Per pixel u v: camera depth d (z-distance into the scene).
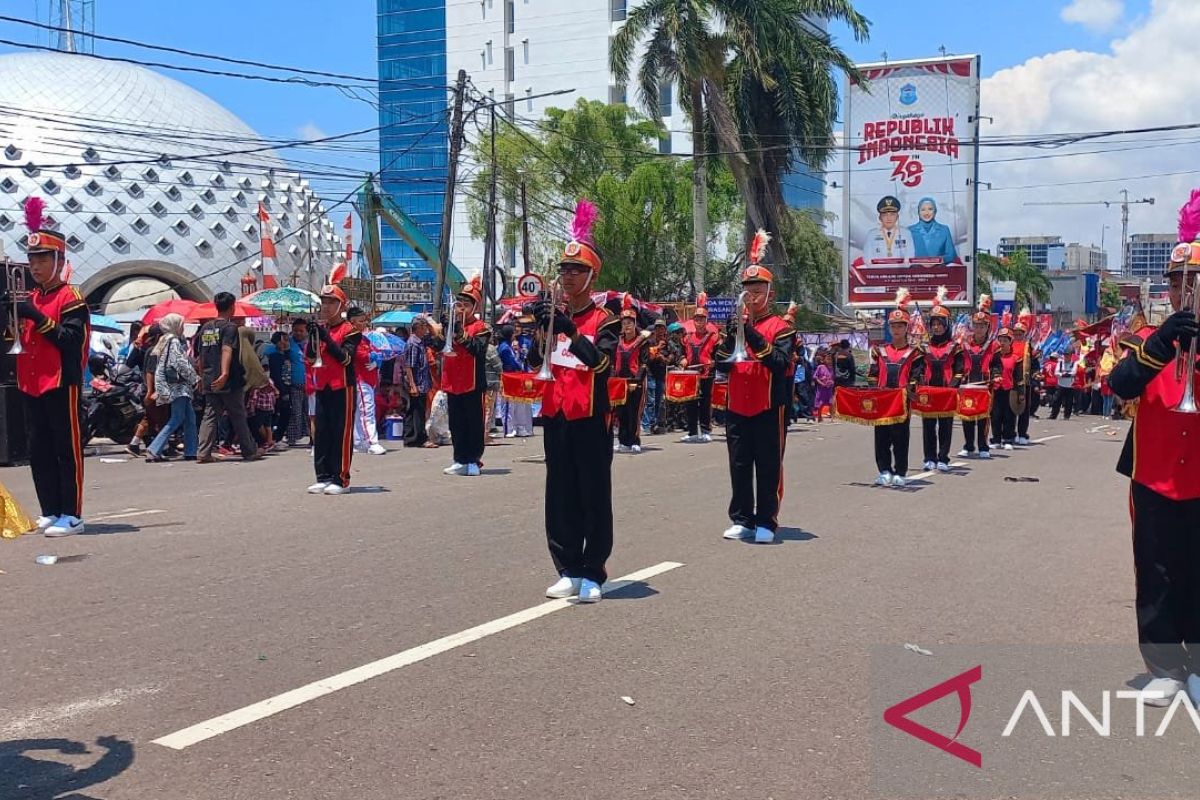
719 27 30.95
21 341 8.41
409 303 34.62
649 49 31.28
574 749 4.23
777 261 33.34
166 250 57.28
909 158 31.66
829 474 13.06
